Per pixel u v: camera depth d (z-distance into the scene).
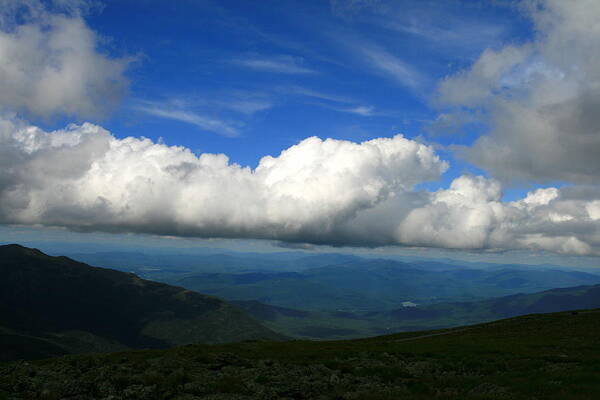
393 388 28.38
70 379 29.69
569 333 67.12
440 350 48.81
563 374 30.06
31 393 25.41
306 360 40.69
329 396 25.91
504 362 37.66
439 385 28.92
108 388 27.00
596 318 81.25
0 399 23.91
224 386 27.08
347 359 41.84
